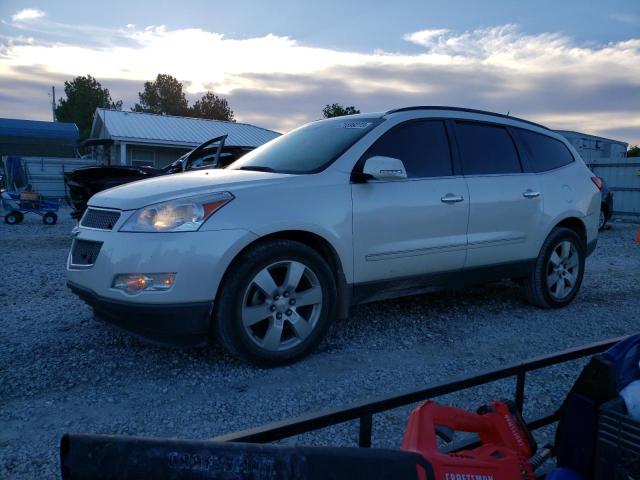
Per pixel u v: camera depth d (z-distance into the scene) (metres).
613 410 1.72
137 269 3.46
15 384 3.47
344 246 4.04
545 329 4.86
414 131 4.62
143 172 9.68
